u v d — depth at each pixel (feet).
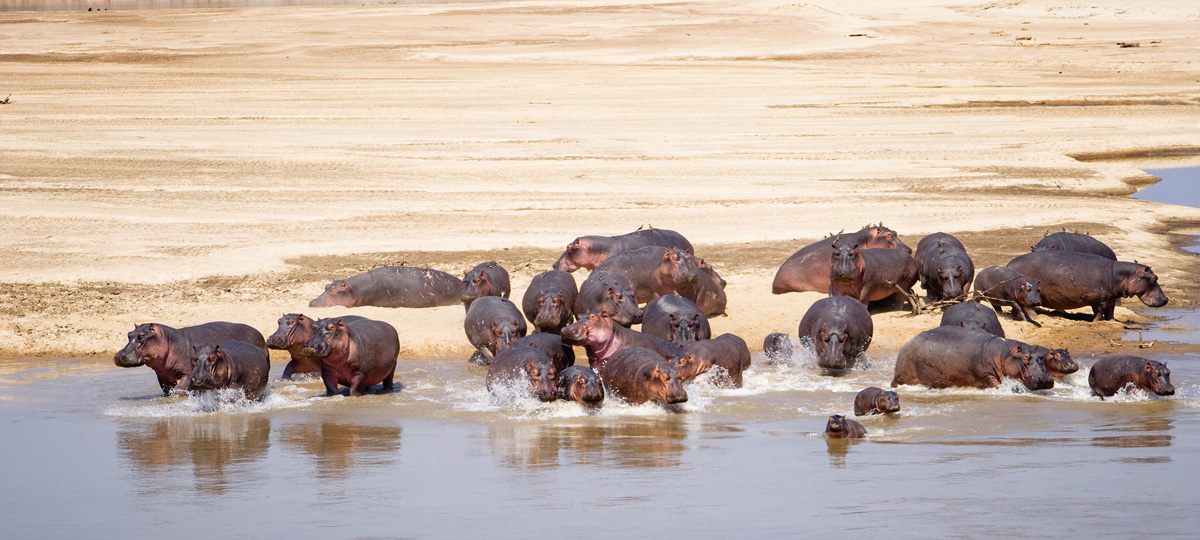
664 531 99.76
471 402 175.63
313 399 178.09
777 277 258.16
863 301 233.96
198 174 425.28
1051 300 237.25
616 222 350.23
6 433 152.66
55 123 538.88
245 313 239.50
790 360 206.59
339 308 241.55
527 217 357.82
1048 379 173.37
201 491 118.11
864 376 195.72
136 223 341.82
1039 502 107.45
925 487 114.73
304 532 101.45
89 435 150.92
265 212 362.74
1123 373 170.50
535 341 186.19
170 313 240.53
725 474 123.03
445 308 248.11
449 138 513.45
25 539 100.89
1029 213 362.12
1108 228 339.36
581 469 126.93
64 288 263.08
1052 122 584.81
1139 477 117.80
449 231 336.29
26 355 218.18
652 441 144.05
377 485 119.85
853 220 352.28
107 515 108.58
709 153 480.23
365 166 444.96
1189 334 224.74
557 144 498.69
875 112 611.88
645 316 205.98
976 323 195.93
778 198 389.19
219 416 164.96
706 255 305.73
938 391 180.55
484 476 123.75
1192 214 369.30
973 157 479.00
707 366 180.75
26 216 346.95
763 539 96.63
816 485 116.57
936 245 246.68
